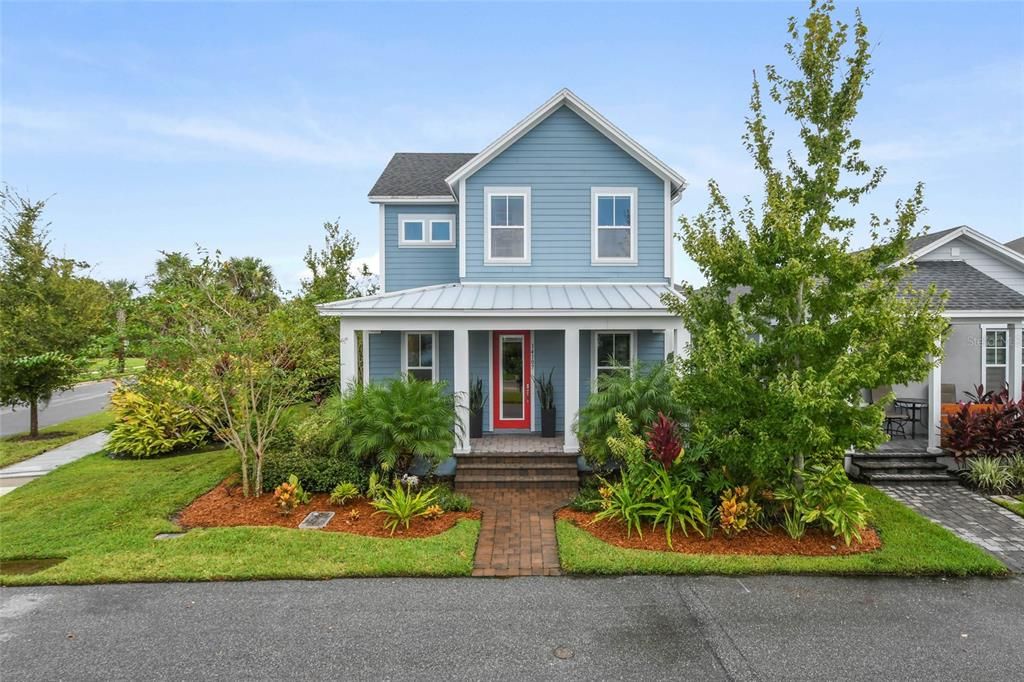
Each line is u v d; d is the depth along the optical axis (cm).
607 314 1005
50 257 1362
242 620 504
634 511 712
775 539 675
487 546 683
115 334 845
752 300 715
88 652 454
